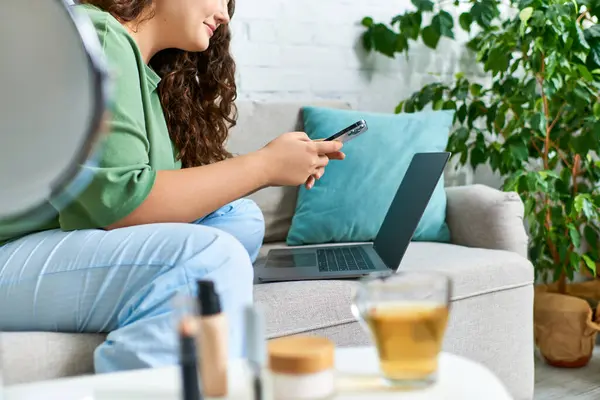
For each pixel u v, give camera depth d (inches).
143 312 39.9
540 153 100.7
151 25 57.2
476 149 101.1
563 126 100.1
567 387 81.0
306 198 80.3
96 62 17.3
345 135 56.3
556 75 92.2
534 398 77.5
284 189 83.0
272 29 95.8
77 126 17.6
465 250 70.9
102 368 38.1
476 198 76.7
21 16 17.3
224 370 24.2
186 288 40.1
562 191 98.1
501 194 75.2
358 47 103.0
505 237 73.6
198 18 57.6
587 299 97.7
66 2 17.3
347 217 78.5
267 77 95.9
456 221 79.0
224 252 41.4
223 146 72.9
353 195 79.0
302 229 79.3
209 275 40.5
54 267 42.6
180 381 22.8
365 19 102.0
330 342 26.0
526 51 93.7
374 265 57.1
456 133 100.3
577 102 91.6
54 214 46.0
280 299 51.0
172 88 63.4
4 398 24.4
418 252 69.5
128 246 42.1
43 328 43.1
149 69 55.9
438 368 27.2
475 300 63.3
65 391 25.8
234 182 49.2
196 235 42.1
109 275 41.7
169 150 54.5
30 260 43.3
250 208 63.2
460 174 112.4
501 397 24.5
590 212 90.4
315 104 88.3
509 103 95.9
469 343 62.7
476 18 100.5
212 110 68.4
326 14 99.9
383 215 78.8
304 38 98.4
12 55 17.5
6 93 17.8
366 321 26.3
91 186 43.6
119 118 45.2
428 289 25.7
